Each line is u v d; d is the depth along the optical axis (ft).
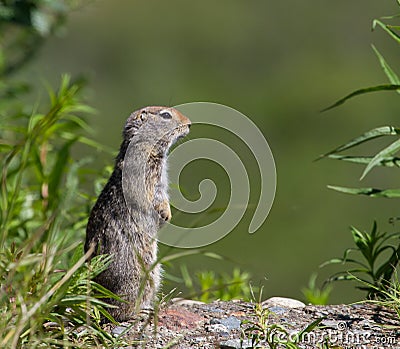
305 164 90.79
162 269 32.99
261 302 32.48
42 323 27.22
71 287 28.19
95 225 31.94
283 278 75.61
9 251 30.63
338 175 88.38
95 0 46.44
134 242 31.50
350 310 31.45
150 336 28.81
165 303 32.09
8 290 27.89
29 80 50.47
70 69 97.96
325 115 99.45
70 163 40.63
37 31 44.78
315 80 103.96
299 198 85.66
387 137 90.48
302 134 97.50
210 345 28.17
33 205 38.88
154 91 100.32
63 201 36.76
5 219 30.86
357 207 83.71
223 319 30.32
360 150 90.84
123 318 31.04
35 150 38.55
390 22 111.04
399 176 84.33
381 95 101.30
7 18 42.93
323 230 81.46
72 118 40.93
